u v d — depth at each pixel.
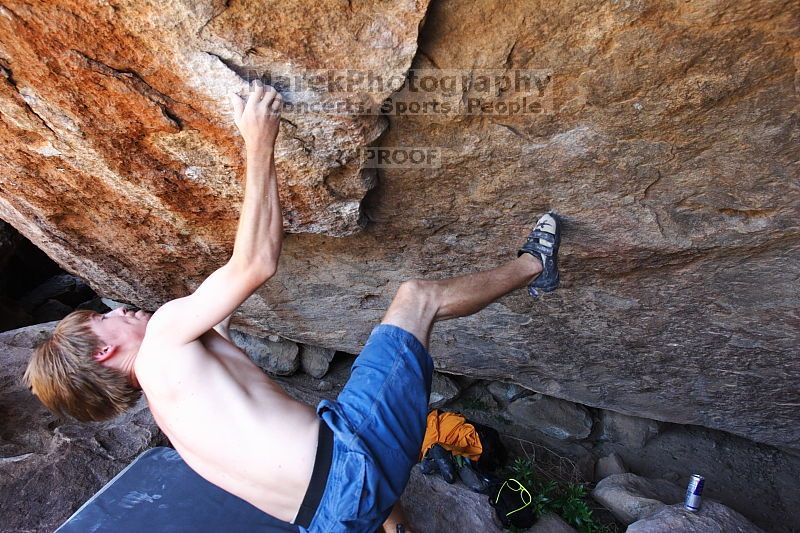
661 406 3.78
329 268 3.01
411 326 1.67
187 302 1.50
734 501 3.94
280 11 1.40
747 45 1.43
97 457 3.06
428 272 2.85
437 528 3.13
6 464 2.87
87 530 2.42
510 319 3.23
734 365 3.11
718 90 1.57
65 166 2.23
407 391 1.57
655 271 2.52
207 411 1.52
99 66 1.59
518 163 1.98
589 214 2.19
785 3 1.30
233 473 1.55
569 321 3.11
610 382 3.66
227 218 2.47
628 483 3.70
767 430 3.67
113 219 2.68
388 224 2.49
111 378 1.58
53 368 1.57
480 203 2.24
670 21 1.40
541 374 3.82
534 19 1.44
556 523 3.35
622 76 1.57
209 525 2.49
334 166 1.95
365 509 1.48
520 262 2.07
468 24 1.48
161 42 1.49
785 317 2.60
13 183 2.48
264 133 1.53
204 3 1.37
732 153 1.78
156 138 1.91
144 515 2.52
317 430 1.55
